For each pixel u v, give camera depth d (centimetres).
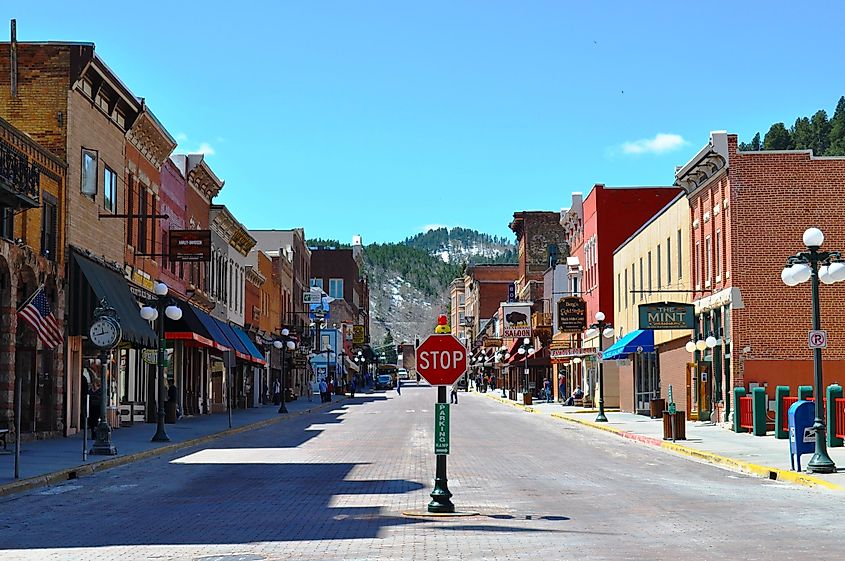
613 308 6288
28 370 3155
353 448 3002
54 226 3306
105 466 2395
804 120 14575
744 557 1147
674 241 4606
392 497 1772
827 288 3766
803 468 2170
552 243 10262
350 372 14200
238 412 5644
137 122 4097
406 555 1173
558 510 1581
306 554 1193
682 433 3072
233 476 2202
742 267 3781
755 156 3803
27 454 2588
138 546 1273
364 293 18488
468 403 7938
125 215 3684
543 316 8106
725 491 1862
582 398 6638
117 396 3956
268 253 8481
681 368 4478
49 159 3231
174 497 1823
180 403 4881
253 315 7075
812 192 3788
